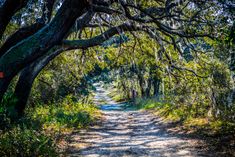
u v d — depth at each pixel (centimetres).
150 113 2834
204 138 1338
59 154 1034
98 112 2914
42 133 1131
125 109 3903
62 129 1573
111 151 1148
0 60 852
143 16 1111
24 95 1530
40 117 1633
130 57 1902
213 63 1535
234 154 1020
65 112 2097
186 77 1698
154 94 4216
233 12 861
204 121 1672
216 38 1097
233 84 1573
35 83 2212
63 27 841
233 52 1107
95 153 1110
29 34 1001
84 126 1828
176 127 1734
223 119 1558
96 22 1445
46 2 1105
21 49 848
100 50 1992
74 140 1352
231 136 1266
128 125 2066
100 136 1515
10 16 875
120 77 4838
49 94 2442
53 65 2209
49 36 843
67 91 2764
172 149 1171
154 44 1600
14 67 851
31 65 1523
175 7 1105
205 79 1614
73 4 806
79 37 1517
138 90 4947
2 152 859
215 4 941
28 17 1336
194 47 1420
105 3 929
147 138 1466
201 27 1107
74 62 2116
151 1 1300
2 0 982
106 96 7744
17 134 984
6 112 1338
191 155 1059
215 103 1642
